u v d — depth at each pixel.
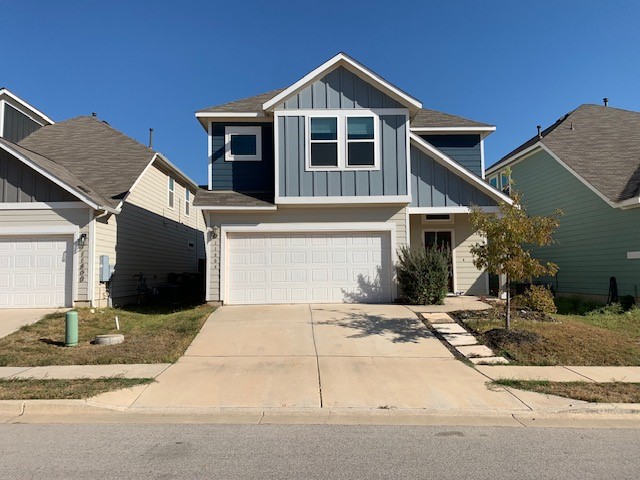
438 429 5.56
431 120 17.69
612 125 18.62
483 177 17.45
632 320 11.90
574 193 16.88
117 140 18.94
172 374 7.62
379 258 13.95
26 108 19.22
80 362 8.34
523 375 7.61
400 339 9.75
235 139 15.27
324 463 4.52
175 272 21.64
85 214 13.55
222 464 4.50
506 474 4.29
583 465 4.50
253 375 7.57
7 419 5.93
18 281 13.36
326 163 13.67
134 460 4.59
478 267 9.86
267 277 13.79
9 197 13.55
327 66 13.74
